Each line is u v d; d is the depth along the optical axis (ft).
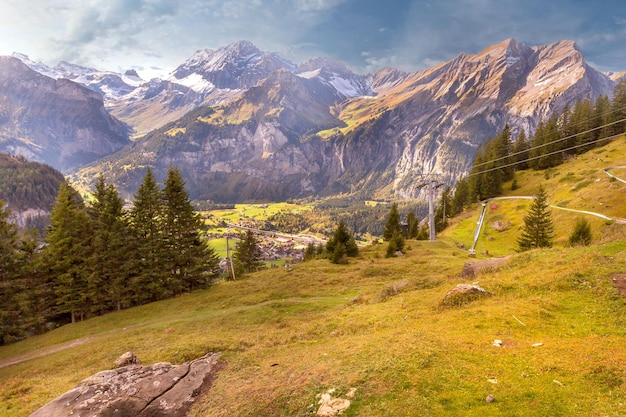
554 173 381.40
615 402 35.83
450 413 37.81
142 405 55.21
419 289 110.32
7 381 97.71
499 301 75.05
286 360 66.95
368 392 43.96
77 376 88.02
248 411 47.11
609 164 330.54
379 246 298.15
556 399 37.60
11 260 172.65
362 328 81.41
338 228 285.64
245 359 72.08
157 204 215.72
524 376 42.68
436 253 252.01
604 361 43.06
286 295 170.60
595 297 66.85
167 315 166.61
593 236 219.82
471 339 55.31
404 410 39.37
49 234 195.83
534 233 219.20
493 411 36.99
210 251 231.30
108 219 205.77
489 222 341.82
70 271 188.03
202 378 64.44
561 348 48.83
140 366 67.92
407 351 52.65
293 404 45.83
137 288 199.11
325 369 53.57
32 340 160.15
